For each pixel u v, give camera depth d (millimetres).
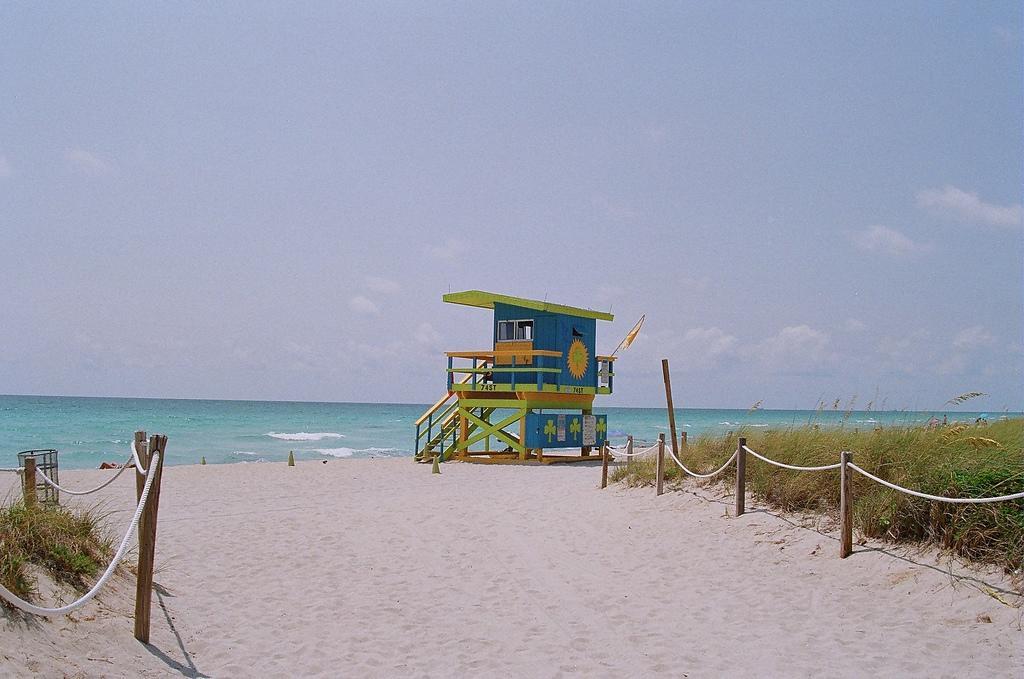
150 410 98312
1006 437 9758
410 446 44406
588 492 15320
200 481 18297
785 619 7367
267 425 66188
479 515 13266
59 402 143750
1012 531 7414
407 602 8258
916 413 11383
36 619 5715
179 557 9867
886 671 5992
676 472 13867
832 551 8938
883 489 9188
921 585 7527
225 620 7449
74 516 8211
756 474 11773
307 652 6703
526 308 23594
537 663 6480
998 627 6516
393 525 12414
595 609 8000
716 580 8852
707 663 6387
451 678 6145
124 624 6523
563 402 24266
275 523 12445
